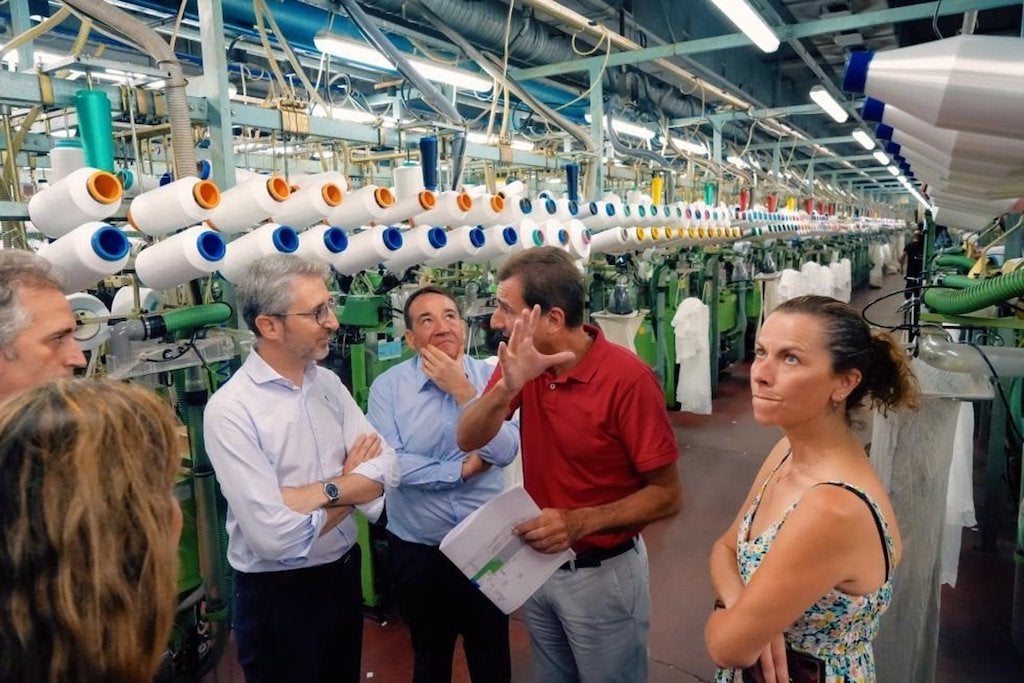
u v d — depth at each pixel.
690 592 2.98
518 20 3.86
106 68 1.85
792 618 0.96
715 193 5.69
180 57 4.57
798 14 5.41
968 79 0.68
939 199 1.62
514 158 3.45
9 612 0.52
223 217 1.82
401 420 1.96
